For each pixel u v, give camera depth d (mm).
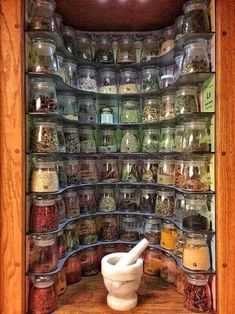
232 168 979
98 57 1374
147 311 1020
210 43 1041
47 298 1010
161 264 1286
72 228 1264
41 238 1021
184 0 1148
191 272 1018
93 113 1353
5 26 953
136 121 1360
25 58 995
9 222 962
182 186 1111
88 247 1311
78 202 1304
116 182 1367
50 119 1064
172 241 1236
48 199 1041
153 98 1332
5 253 961
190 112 1080
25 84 995
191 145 1052
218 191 986
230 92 977
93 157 1358
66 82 1231
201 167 1059
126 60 1368
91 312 1016
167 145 1274
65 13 1243
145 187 1363
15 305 958
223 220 981
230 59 976
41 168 1043
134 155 1378
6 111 959
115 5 1185
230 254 980
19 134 960
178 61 1233
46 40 1055
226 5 976
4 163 959
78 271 1263
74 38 1319
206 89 1092
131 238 1359
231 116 979
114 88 1374
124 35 1424
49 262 1033
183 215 1090
